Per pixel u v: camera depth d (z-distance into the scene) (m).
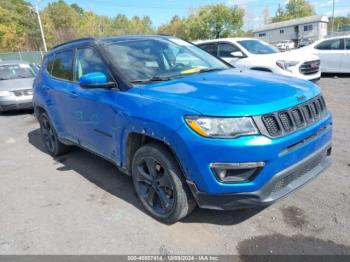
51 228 3.40
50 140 5.64
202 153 2.71
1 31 53.25
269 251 2.82
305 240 2.92
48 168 5.09
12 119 9.27
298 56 9.02
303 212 3.33
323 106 3.33
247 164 2.64
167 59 4.08
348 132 5.64
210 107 2.74
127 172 3.67
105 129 3.77
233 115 2.65
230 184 2.72
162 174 3.24
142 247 2.99
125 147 3.49
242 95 2.89
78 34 72.38
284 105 2.82
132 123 3.23
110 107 3.54
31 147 6.34
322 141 3.16
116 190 4.13
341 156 4.62
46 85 5.16
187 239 3.06
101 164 5.04
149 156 3.23
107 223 3.41
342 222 3.12
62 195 4.12
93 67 4.02
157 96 3.13
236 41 9.60
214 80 3.38
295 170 2.85
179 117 2.81
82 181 4.48
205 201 2.88
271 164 2.67
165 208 3.25
